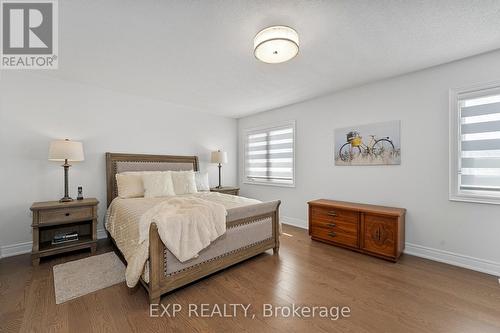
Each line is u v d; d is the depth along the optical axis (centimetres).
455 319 163
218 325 157
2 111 270
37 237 248
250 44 213
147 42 210
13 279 216
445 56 237
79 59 245
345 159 340
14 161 277
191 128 447
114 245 299
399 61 247
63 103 308
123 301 183
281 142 438
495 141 229
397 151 288
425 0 154
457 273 230
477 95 236
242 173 518
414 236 277
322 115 369
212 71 275
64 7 163
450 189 252
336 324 159
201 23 181
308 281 216
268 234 277
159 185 330
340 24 182
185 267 196
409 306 178
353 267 245
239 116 510
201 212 202
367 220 275
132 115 370
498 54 223
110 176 341
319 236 323
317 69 269
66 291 196
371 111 312
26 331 150
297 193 408
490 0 154
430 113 264
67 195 284
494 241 227
